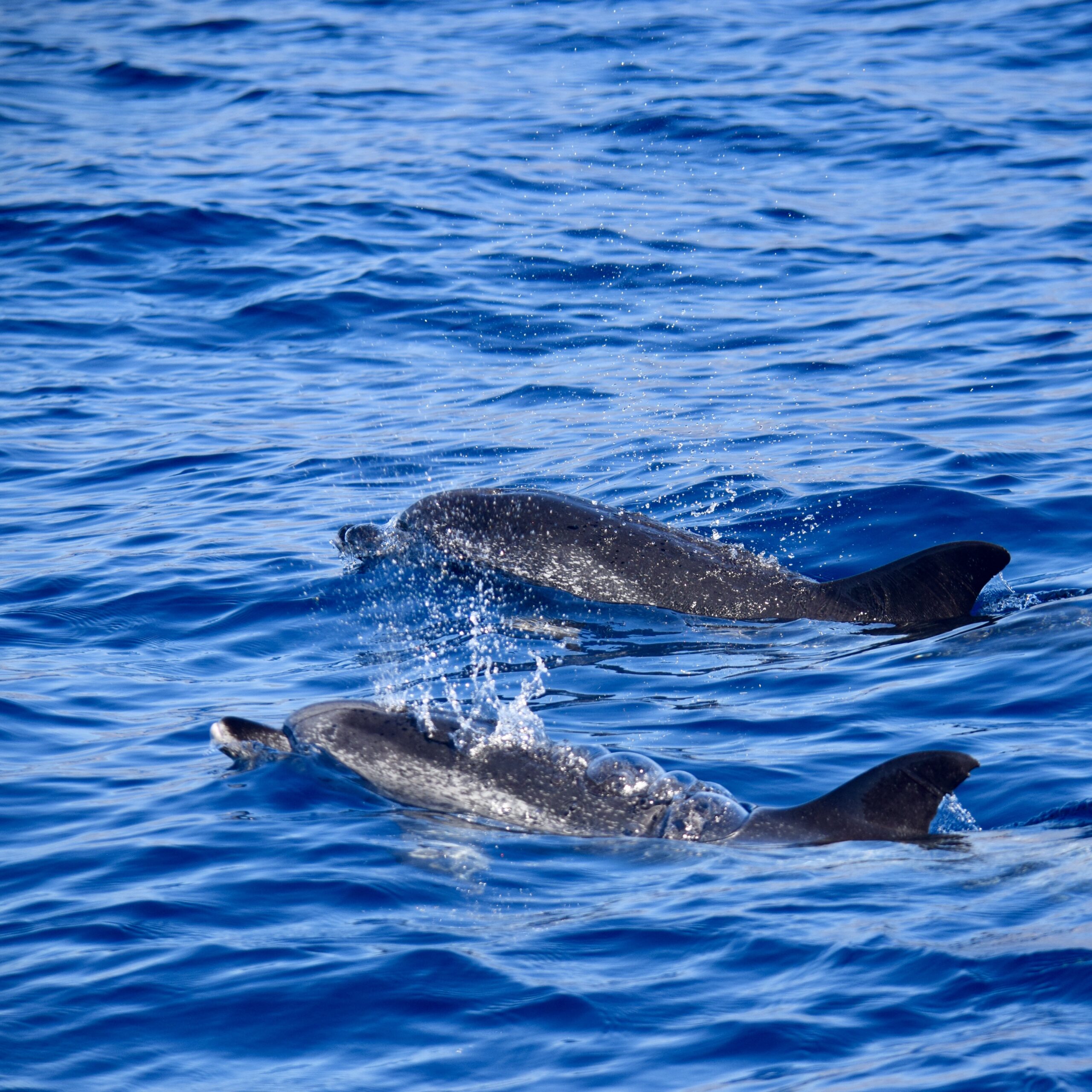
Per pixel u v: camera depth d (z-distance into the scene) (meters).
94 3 165.38
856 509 49.09
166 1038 21.34
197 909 25.09
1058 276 75.19
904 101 110.38
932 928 22.52
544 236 87.94
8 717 35.22
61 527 51.62
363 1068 20.48
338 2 160.50
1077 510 47.34
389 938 23.88
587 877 25.98
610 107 113.62
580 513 46.50
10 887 26.39
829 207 90.81
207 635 41.84
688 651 40.00
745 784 30.14
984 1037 19.70
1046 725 32.09
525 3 154.62
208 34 147.75
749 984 21.81
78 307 79.19
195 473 57.25
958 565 40.78
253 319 77.31
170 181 99.62
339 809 29.23
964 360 65.00
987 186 91.75
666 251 84.62
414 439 60.12
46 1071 20.53
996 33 127.25
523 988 22.16
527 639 41.28
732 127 106.75
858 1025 20.44
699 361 68.44
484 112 115.31
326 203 94.88
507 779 29.22
